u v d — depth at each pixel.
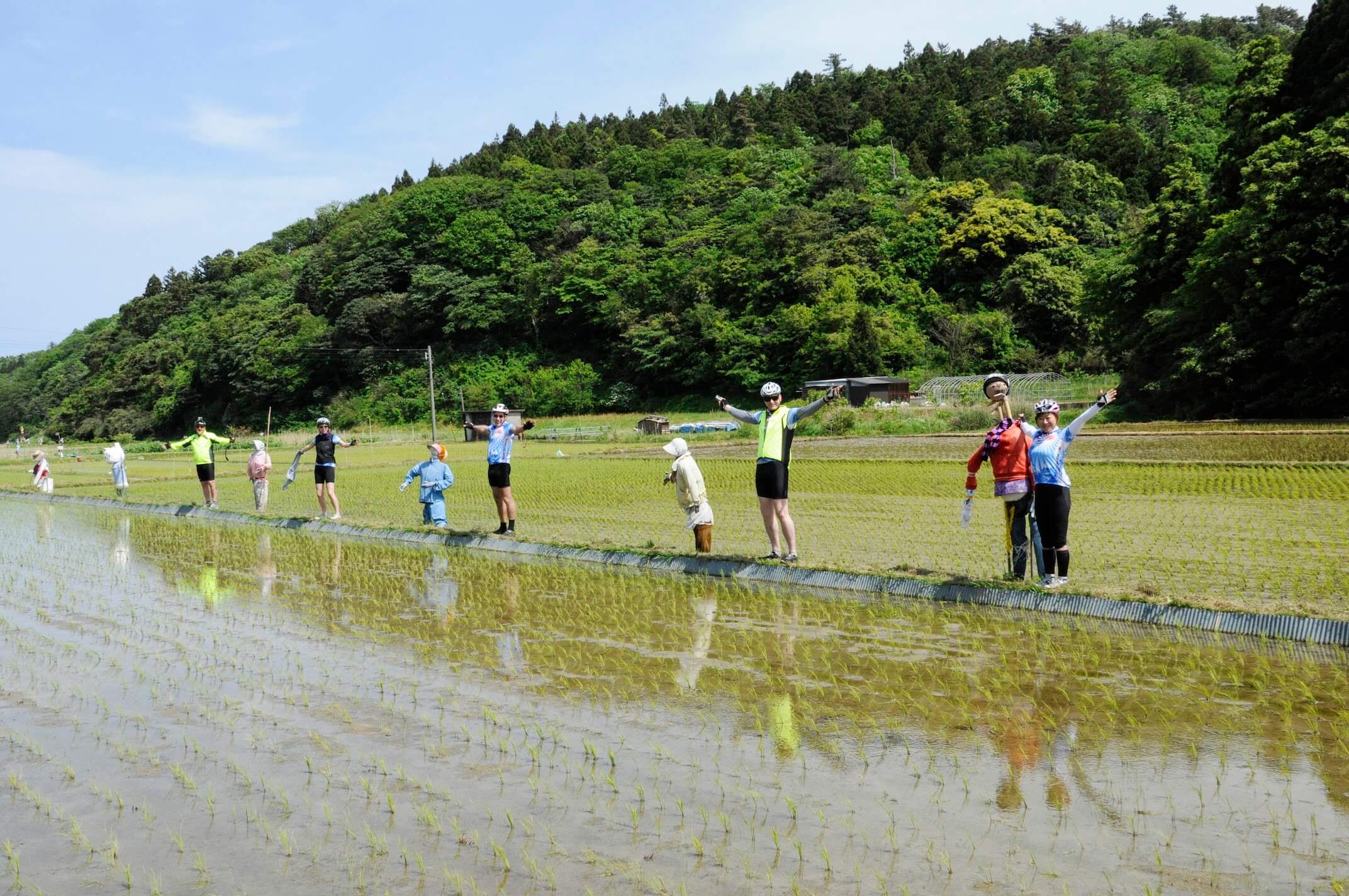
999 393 9.81
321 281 107.06
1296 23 166.12
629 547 12.81
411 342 101.00
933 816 4.63
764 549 12.87
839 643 7.96
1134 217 86.81
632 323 89.56
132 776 5.49
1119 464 23.73
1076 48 142.50
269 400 99.00
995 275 84.00
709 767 5.33
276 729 6.20
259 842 4.62
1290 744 5.40
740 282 86.62
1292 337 39.00
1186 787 4.87
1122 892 3.88
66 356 153.50
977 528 14.46
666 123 135.50
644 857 4.31
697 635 8.39
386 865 4.33
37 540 16.69
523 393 89.69
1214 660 7.18
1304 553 11.32
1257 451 26.31
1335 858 4.11
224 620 9.55
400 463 40.94
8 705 6.87
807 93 134.50
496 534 14.68
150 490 28.55
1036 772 5.12
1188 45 132.38
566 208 108.62
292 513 19.36
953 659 7.36
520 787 5.13
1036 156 104.88
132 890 4.20
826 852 4.30
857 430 44.22
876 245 86.56
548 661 7.64
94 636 8.97
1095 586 9.30
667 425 62.41
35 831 4.82
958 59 139.62
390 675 7.35
